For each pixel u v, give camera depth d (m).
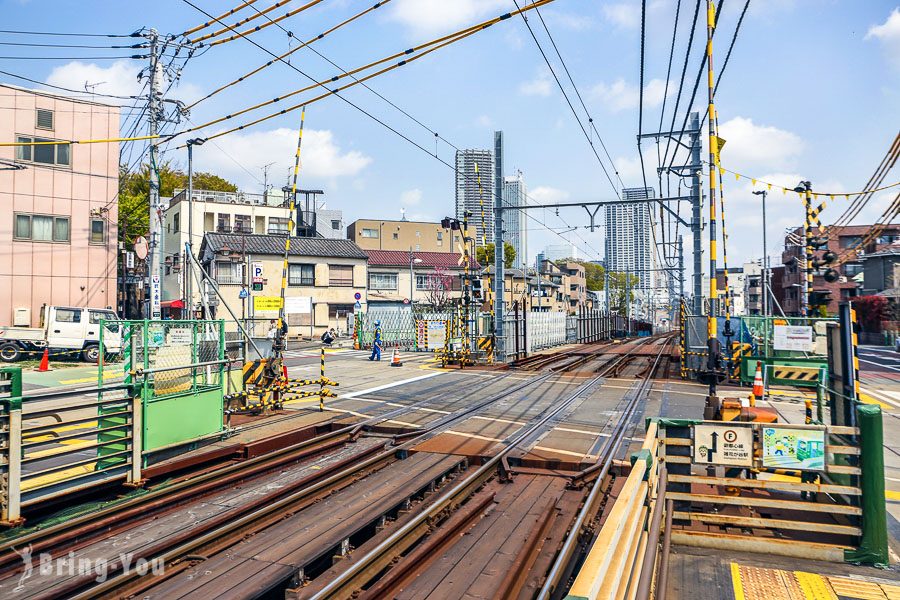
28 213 28.64
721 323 20.03
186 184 68.19
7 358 22.42
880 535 5.97
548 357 28.55
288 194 56.16
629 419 12.89
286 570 5.38
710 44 12.14
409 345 33.75
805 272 20.61
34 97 28.73
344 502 7.36
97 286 30.39
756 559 6.15
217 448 9.13
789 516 6.91
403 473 8.64
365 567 5.47
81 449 7.03
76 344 23.17
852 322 7.14
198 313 19.55
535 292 77.50
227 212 51.47
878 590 5.42
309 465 9.33
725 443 6.75
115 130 31.08
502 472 9.03
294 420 11.84
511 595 5.14
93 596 4.77
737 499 6.59
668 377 20.95
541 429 11.76
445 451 9.89
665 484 6.56
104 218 30.69
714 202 12.50
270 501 7.48
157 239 19.34
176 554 5.59
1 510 6.11
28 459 6.36
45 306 27.02
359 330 33.69
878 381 23.20
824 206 20.27
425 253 63.50
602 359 29.08
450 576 5.36
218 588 5.04
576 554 6.26
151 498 7.19
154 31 18.59
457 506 7.52
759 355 17.75
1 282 27.98
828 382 7.97
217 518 6.65
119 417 8.01
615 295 102.44
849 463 6.53
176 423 8.66
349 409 13.80
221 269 41.44
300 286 44.41
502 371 22.16
